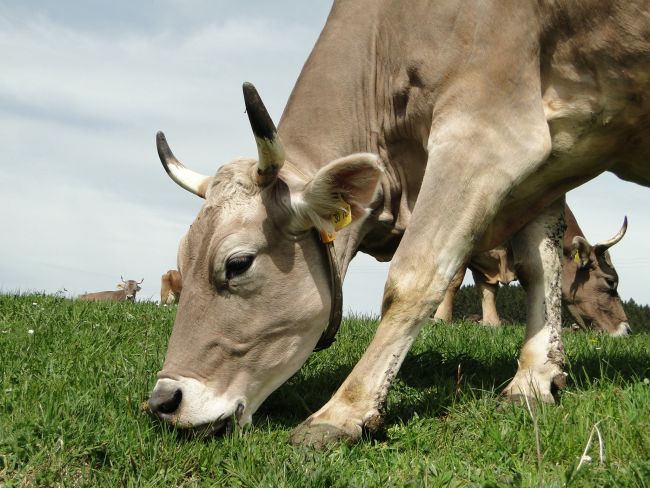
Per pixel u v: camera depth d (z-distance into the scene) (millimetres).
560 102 2643
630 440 2248
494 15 2574
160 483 2189
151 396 2520
